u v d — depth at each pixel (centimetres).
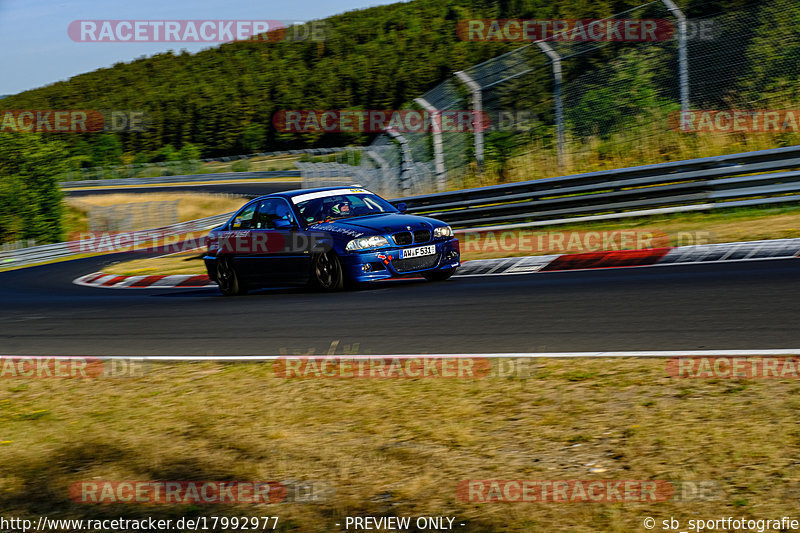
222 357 2305
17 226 17338
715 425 1354
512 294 2923
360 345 2295
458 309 2717
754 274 2812
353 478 1338
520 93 6288
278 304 3284
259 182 19700
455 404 1642
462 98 6062
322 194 3750
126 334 2945
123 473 1475
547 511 1141
